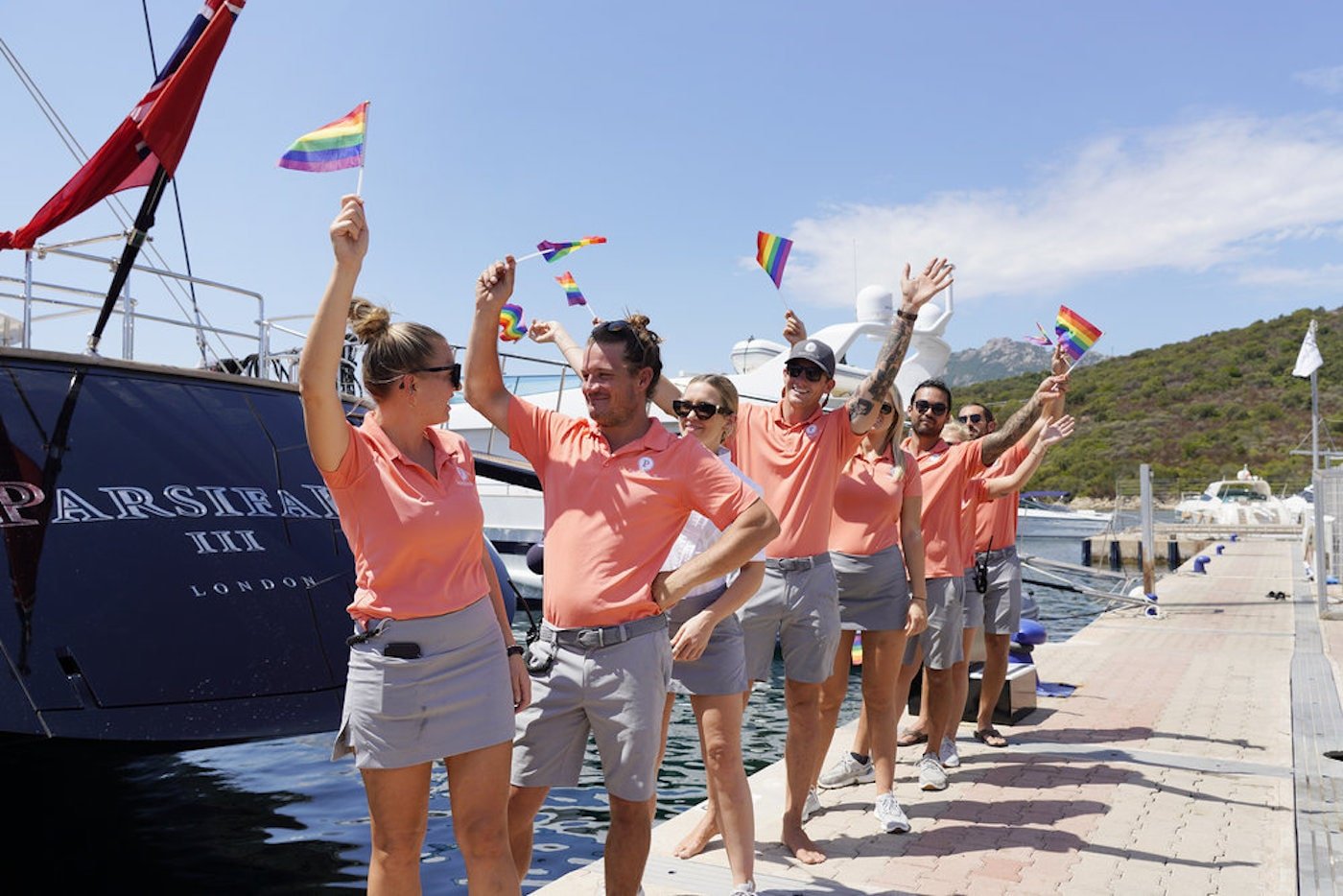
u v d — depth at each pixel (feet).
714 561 9.73
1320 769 19.13
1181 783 18.17
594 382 10.12
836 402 51.42
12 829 16.70
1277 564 79.36
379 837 8.63
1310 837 15.02
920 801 17.03
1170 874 13.56
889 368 13.82
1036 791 17.62
